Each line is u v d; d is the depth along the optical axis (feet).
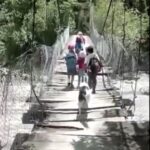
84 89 39.29
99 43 72.95
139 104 42.50
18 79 36.68
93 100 43.06
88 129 34.78
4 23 51.67
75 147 30.73
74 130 34.55
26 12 52.06
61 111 39.32
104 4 82.84
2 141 30.22
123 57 47.83
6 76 30.30
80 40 57.62
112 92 46.85
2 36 50.31
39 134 33.19
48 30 61.52
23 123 34.78
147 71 57.88
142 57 58.39
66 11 69.15
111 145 31.09
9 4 52.01
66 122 36.55
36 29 56.29
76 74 52.26
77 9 104.63
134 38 56.44
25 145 30.53
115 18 59.88
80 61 48.62
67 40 91.15
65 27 79.46
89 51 46.80
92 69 45.98
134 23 57.98
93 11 97.14
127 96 46.37
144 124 35.91
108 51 58.39
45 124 35.65
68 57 50.19
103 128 34.99
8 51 48.37
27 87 40.40
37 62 43.55
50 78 51.98
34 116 36.99
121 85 48.62
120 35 57.67
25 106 38.04
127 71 49.57
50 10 63.00
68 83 49.88
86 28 114.01
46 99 42.78
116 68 51.13
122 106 40.78
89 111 39.29
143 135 33.12
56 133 33.76
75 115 38.50
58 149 30.19
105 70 57.98
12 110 33.88
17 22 51.80
